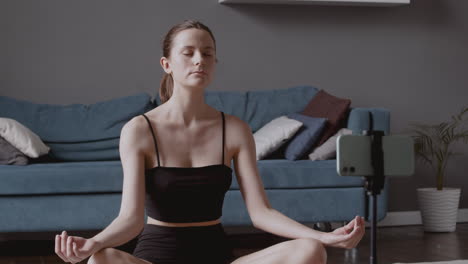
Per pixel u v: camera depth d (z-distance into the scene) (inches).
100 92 188.2
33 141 159.2
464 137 208.4
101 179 152.6
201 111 74.4
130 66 189.8
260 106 183.9
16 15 183.2
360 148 57.7
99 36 188.1
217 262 69.5
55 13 185.6
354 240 62.9
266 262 64.4
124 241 65.1
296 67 199.3
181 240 69.2
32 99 184.2
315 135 163.8
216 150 73.7
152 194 71.0
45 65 185.0
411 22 207.9
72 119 174.1
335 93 201.9
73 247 58.0
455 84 211.5
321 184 160.4
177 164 72.1
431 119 209.2
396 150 58.0
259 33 197.0
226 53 195.0
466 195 211.3
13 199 151.3
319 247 63.6
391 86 206.1
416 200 207.0
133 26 189.9
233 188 158.2
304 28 199.8
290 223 69.7
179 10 192.7
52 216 152.0
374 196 58.9
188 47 70.3
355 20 203.3
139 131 71.8
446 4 210.8
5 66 182.4
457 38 211.9
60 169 151.9
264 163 160.2
